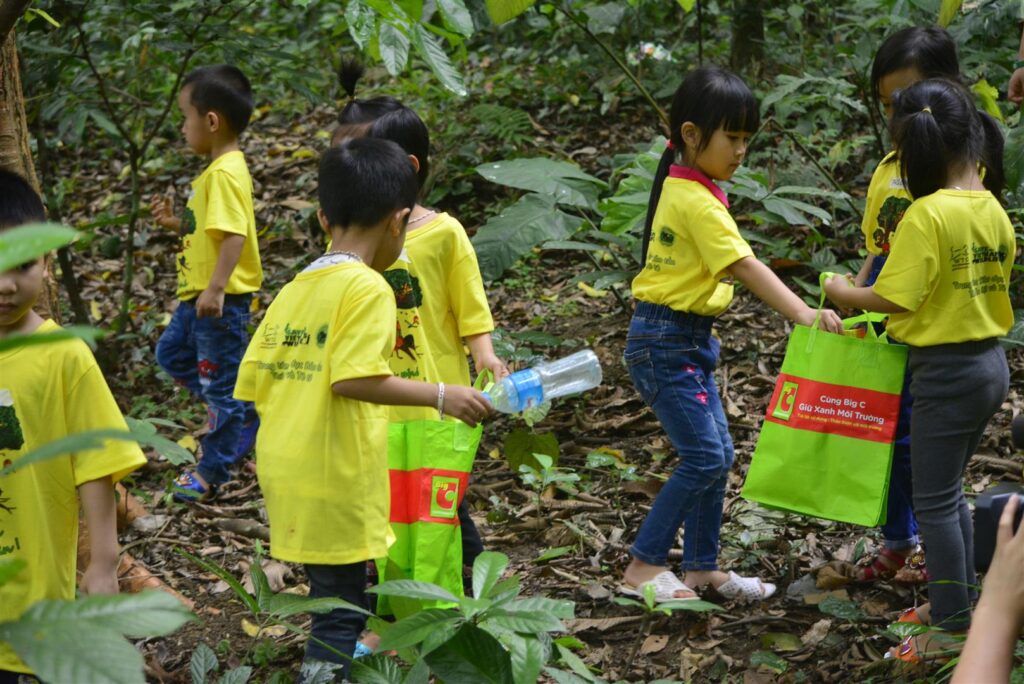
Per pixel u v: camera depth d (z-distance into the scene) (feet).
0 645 7.04
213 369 13.71
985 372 8.72
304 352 8.18
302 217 20.72
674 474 10.05
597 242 18.20
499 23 7.55
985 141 9.62
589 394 14.89
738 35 20.56
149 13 15.71
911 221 8.61
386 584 6.68
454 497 8.96
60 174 25.18
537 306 17.42
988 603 4.12
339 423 8.07
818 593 10.32
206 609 11.11
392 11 6.72
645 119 21.70
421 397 8.08
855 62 16.92
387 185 8.36
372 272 8.21
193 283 13.99
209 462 13.71
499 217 14.93
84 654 2.84
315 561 8.02
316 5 26.78
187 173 24.16
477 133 21.44
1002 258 8.83
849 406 9.51
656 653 9.58
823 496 9.63
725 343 15.60
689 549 10.32
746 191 15.21
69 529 7.61
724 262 9.55
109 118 20.26
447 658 6.45
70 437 3.14
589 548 11.58
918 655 8.52
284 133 25.05
